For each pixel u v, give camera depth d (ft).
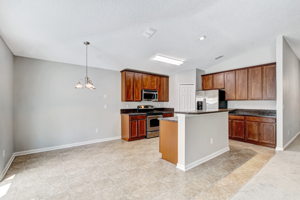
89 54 12.17
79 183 7.45
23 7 6.27
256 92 14.42
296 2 8.56
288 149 12.27
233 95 16.02
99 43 10.62
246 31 11.48
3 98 8.70
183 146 8.87
